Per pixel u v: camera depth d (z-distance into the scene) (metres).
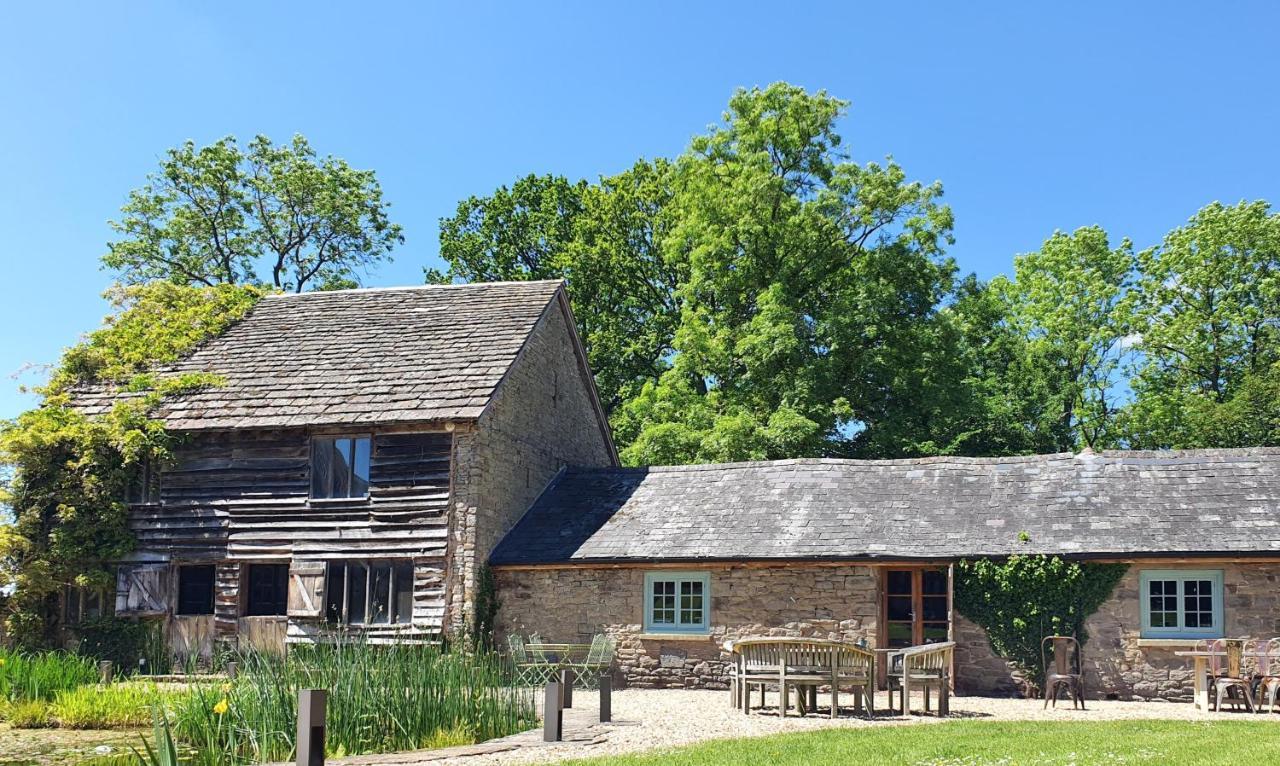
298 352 28.47
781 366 38.09
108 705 16.81
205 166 45.34
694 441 36.53
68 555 25.62
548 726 14.30
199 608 27.58
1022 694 21.23
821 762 12.37
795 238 38.47
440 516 24.53
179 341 29.45
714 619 23.16
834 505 23.98
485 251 48.31
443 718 14.96
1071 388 43.97
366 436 25.52
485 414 25.08
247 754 13.55
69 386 28.62
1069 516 22.33
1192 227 44.31
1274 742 13.38
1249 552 20.38
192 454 26.44
